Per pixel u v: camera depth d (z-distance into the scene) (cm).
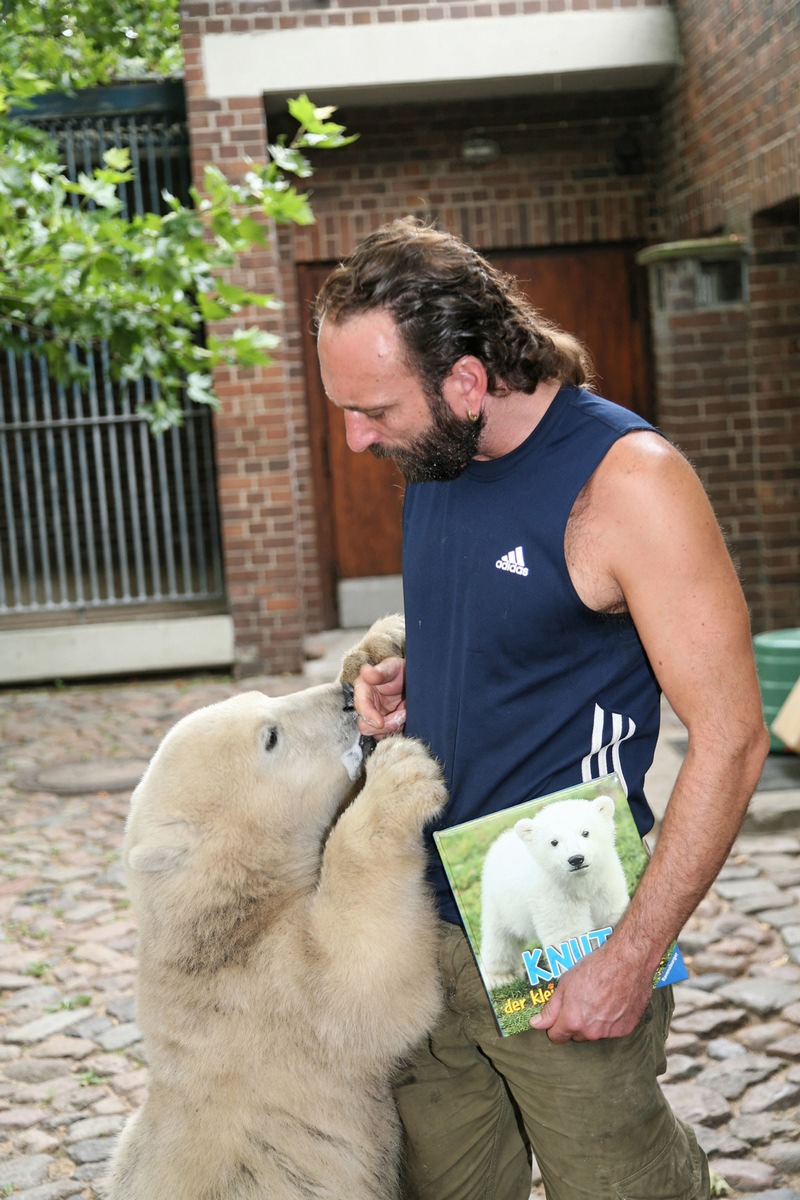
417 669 206
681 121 847
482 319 173
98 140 871
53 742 743
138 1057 381
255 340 517
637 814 193
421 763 202
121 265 468
